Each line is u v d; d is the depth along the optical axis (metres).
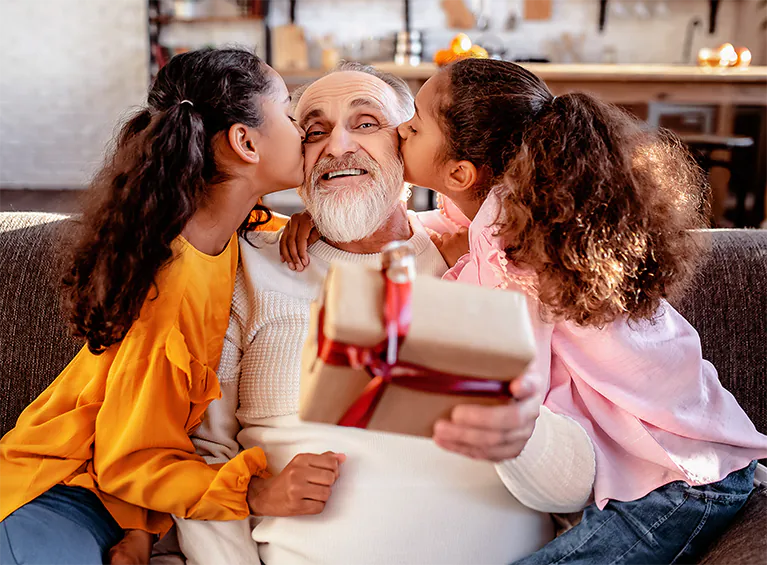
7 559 0.88
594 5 5.63
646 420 0.98
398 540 0.94
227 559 0.98
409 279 0.65
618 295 0.92
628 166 0.95
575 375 1.01
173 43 5.78
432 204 3.86
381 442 0.98
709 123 4.02
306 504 0.94
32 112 5.68
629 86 3.93
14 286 1.26
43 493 0.98
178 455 0.99
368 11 5.75
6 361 1.25
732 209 4.23
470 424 0.68
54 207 4.98
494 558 0.96
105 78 5.64
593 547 0.94
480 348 0.64
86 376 1.06
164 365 0.98
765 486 1.05
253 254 1.17
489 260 0.99
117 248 0.95
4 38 5.58
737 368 1.26
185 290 1.02
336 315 0.62
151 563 1.04
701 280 1.27
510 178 0.96
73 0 5.54
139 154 0.97
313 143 1.17
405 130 1.14
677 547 0.95
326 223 1.14
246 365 1.11
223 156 1.05
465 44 2.56
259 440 1.07
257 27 5.74
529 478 0.90
